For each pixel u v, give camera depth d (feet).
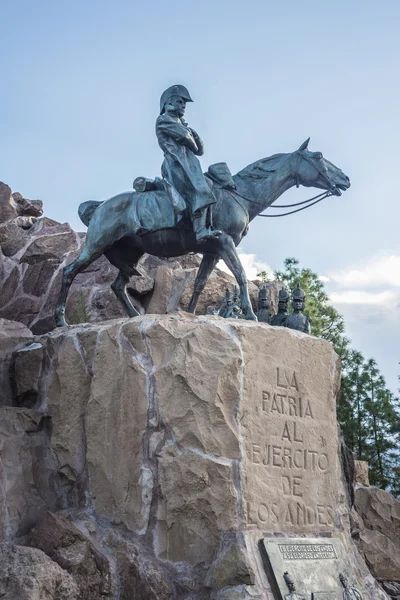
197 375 33.65
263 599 30.66
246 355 34.50
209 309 54.95
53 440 36.22
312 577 32.65
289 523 34.12
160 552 32.63
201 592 31.68
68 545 31.86
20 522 34.27
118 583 32.01
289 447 35.04
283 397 35.45
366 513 47.83
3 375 39.06
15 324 41.42
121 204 42.68
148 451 33.68
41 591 29.50
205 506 32.48
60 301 42.96
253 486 33.19
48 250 59.82
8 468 34.71
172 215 41.47
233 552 31.30
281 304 42.86
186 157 41.22
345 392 82.79
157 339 34.60
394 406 82.02
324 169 42.96
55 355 37.68
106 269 56.44
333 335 91.04
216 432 33.14
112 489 34.14
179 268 58.70
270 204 43.11
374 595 35.45
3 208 65.36
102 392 35.40
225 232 41.47
